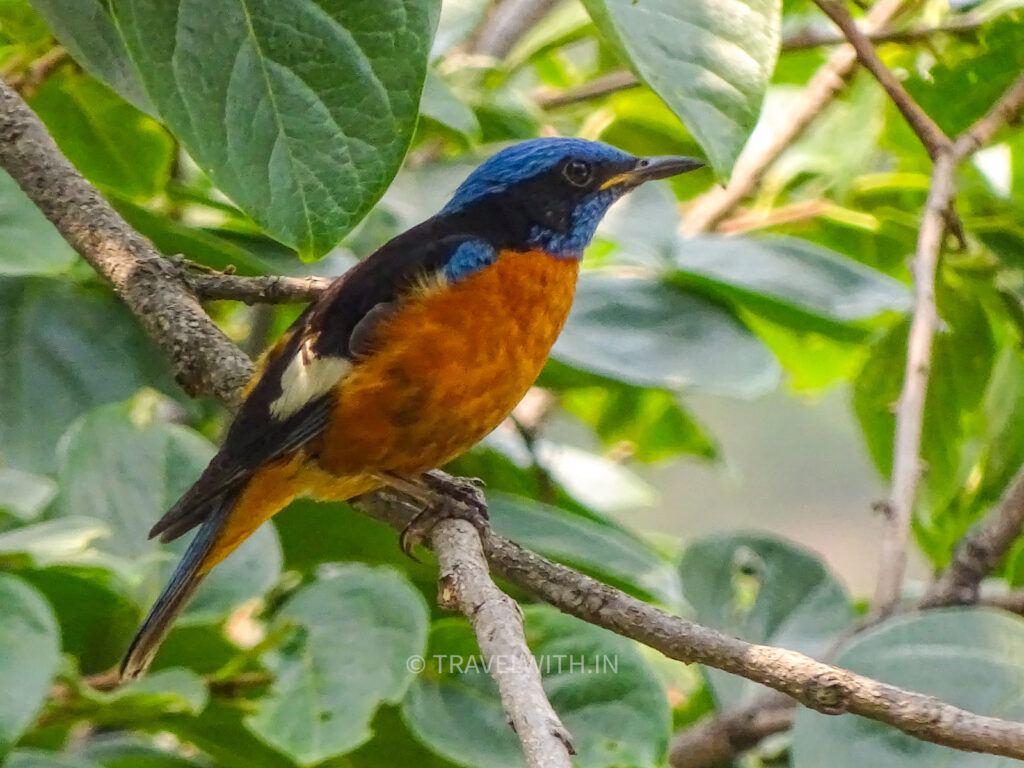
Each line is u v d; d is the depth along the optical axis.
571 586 6.18
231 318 11.21
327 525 8.35
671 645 5.84
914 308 7.93
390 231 9.04
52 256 7.99
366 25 5.59
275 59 5.60
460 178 9.54
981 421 9.59
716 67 5.73
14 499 7.21
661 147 11.45
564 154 8.39
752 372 9.03
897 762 6.80
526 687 5.00
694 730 8.60
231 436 7.19
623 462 12.45
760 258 9.45
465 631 7.15
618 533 8.91
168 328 7.49
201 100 5.59
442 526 6.42
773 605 8.88
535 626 7.30
